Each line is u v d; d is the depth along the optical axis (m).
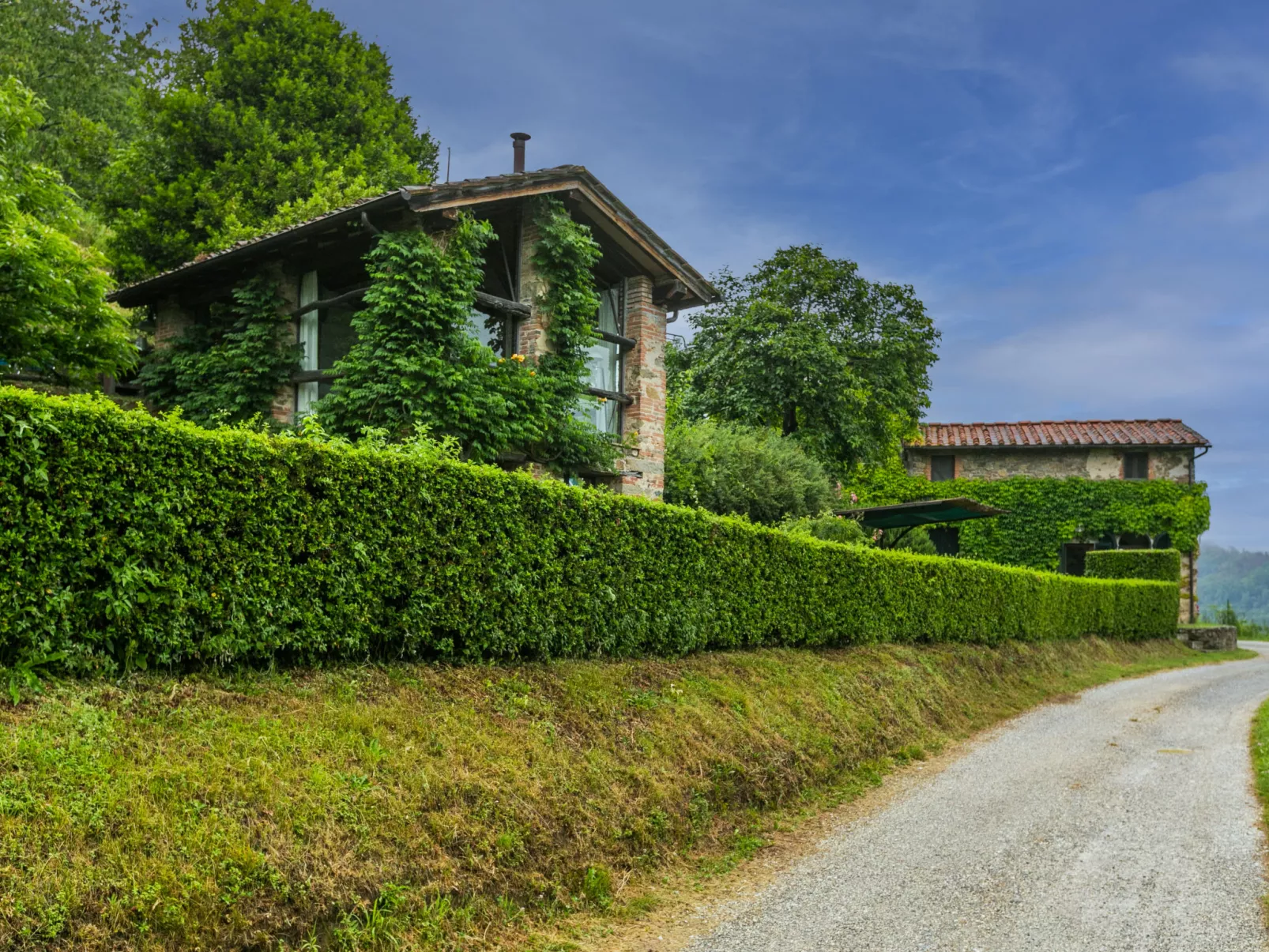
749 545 11.57
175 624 5.86
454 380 12.62
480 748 6.59
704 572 10.71
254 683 6.22
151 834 4.53
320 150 27.14
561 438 14.44
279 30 28.44
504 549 8.18
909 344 31.03
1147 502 34.22
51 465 5.33
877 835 7.88
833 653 12.98
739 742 8.86
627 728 8.04
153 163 26.33
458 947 5.13
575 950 5.38
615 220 15.81
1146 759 10.99
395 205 13.00
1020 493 35.06
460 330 13.30
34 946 3.85
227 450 6.18
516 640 8.26
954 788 9.64
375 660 7.25
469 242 13.54
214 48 28.81
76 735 4.93
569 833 6.43
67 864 4.18
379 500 7.18
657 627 9.93
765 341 29.34
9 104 13.13
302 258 14.37
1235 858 7.05
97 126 27.75
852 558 13.76
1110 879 6.59
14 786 4.41
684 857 7.11
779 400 28.84
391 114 29.38
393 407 12.55
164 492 5.80
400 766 5.93
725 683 9.98
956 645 16.66
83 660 5.51
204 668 6.16
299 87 27.53
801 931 5.68
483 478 8.07
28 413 5.21
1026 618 19.80
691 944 5.49
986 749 11.85
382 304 12.56
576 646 9.01
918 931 5.63
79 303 12.94
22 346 12.84
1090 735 12.87
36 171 13.49
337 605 6.86
